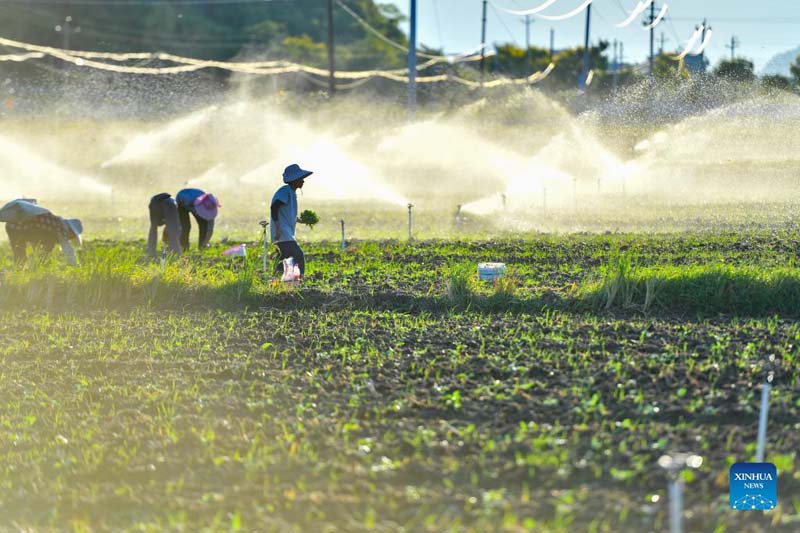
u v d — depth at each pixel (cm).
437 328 4778
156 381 3991
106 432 3400
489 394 3575
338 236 9106
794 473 2783
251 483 2853
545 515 2555
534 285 5856
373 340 4553
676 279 5250
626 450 2980
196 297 5600
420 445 3080
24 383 4031
